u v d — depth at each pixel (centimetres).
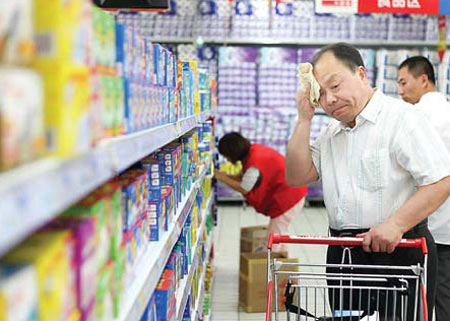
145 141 165
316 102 277
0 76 78
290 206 514
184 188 321
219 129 916
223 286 544
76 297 114
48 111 93
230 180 553
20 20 88
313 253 637
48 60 93
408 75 443
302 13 916
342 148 283
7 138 79
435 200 255
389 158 269
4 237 69
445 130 380
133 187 175
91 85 114
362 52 902
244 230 544
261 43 958
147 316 183
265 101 919
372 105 269
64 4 96
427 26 910
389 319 267
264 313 473
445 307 373
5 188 72
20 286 83
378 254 272
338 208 283
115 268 146
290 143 299
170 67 251
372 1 550
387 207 272
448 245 370
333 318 241
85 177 102
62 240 103
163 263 202
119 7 462
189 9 926
